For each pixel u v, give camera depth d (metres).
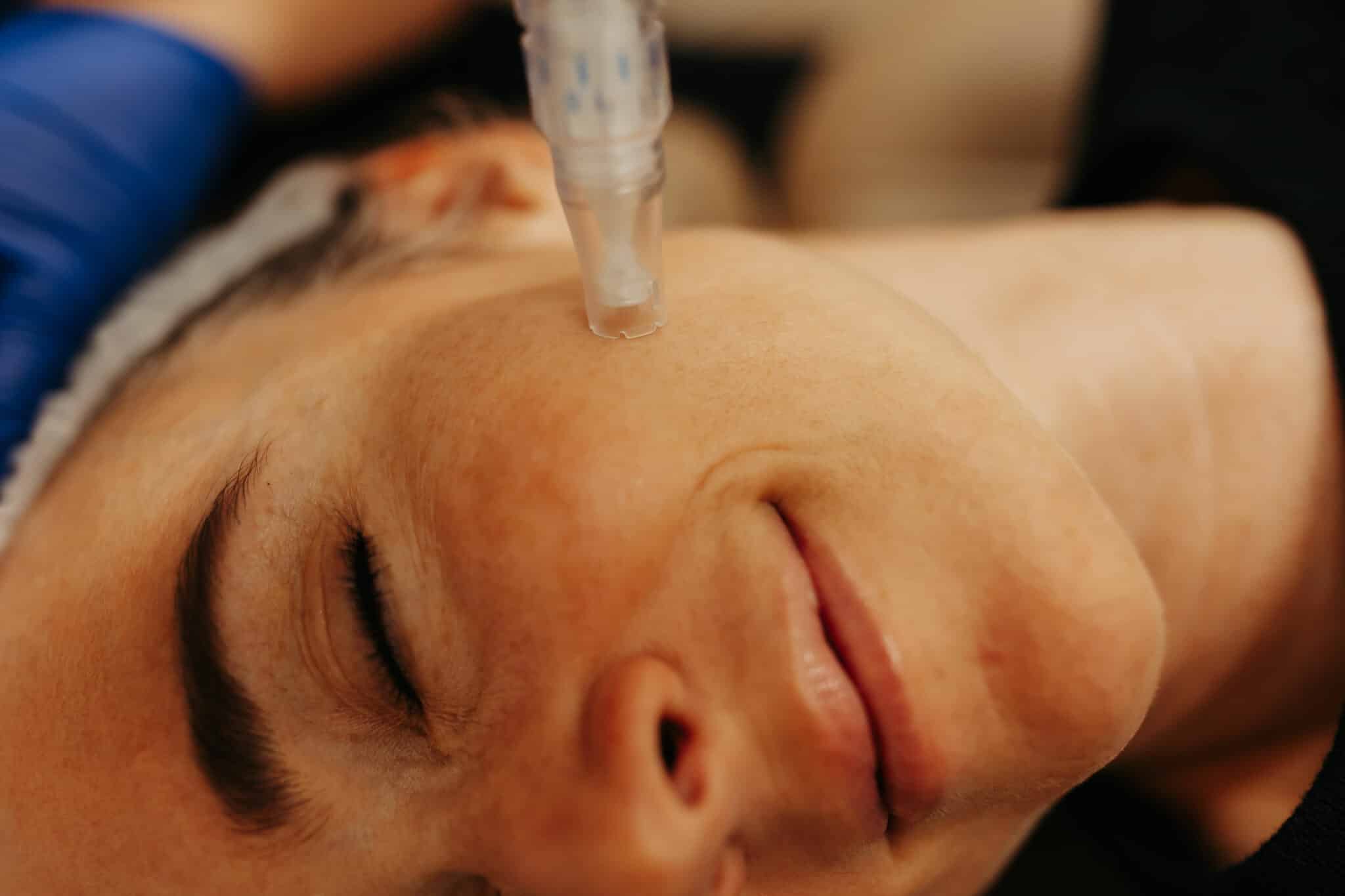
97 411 0.76
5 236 1.01
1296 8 0.91
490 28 1.36
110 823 0.53
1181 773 0.84
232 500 0.53
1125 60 1.05
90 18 1.18
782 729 0.44
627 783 0.41
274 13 1.24
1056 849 0.98
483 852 0.46
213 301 0.82
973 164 1.28
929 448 0.47
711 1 1.39
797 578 0.44
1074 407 0.72
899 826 0.48
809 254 0.61
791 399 0.48
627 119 0.44
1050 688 0.45
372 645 0.50
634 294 0.49
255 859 0.52
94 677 0.54
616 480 0.45
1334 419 0.73
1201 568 0.73
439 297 0.63
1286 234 0.81
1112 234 0.85
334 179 1.01
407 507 0.50
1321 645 0.74
